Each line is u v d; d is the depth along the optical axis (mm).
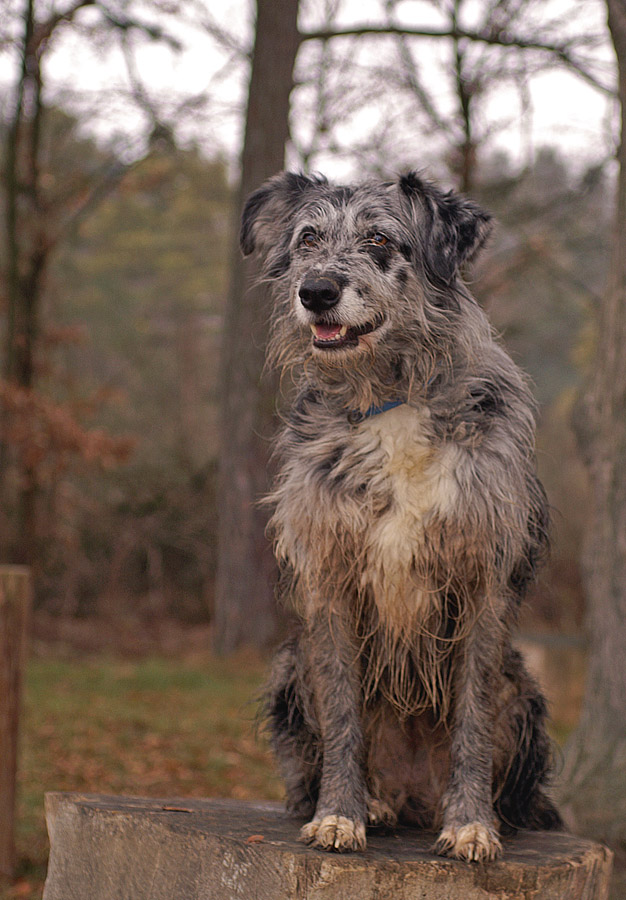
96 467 14547
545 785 3479
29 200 13102
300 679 3283
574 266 15305
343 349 3133
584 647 9758
